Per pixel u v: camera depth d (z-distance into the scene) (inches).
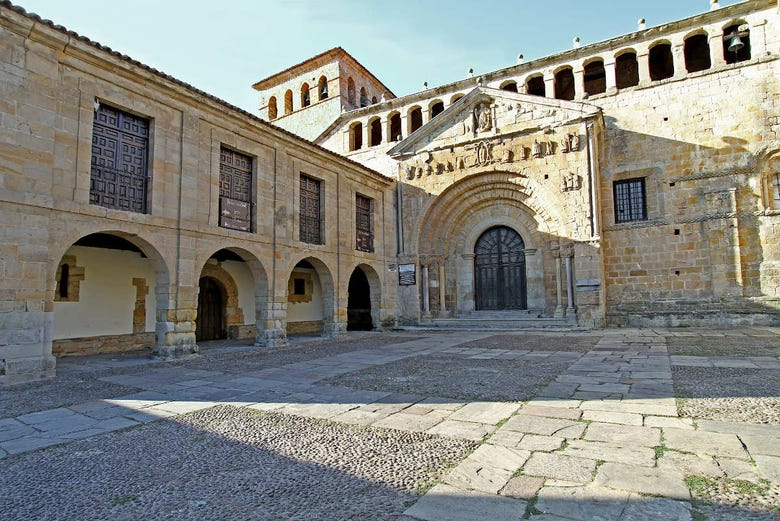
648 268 803.4
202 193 544.4
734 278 743.7
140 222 471.5
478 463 171.3
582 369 366.9
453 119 910.4
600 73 978.7
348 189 812.6
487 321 837.2
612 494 142.3
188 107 534.3
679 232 786.8
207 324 723.4
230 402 284.2
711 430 199.9
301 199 722.8
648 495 141.0
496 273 918.4
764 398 252.7
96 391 323.0
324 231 748.6
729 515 127.5
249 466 176.4
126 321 600.7
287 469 172.2
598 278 749.9
